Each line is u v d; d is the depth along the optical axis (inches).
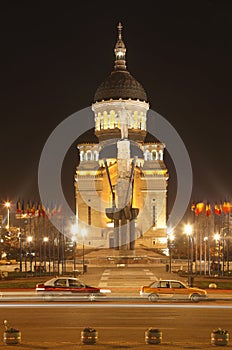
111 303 2364.7
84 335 1355.8
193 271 4375.0
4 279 3624.5
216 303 2409.0
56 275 4037.9
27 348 1282.0
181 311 2046.0
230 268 4699.8
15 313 1961.1
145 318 1834.4
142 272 4429.1
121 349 1272.1
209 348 1286.9
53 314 1934.1
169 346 1311.5
